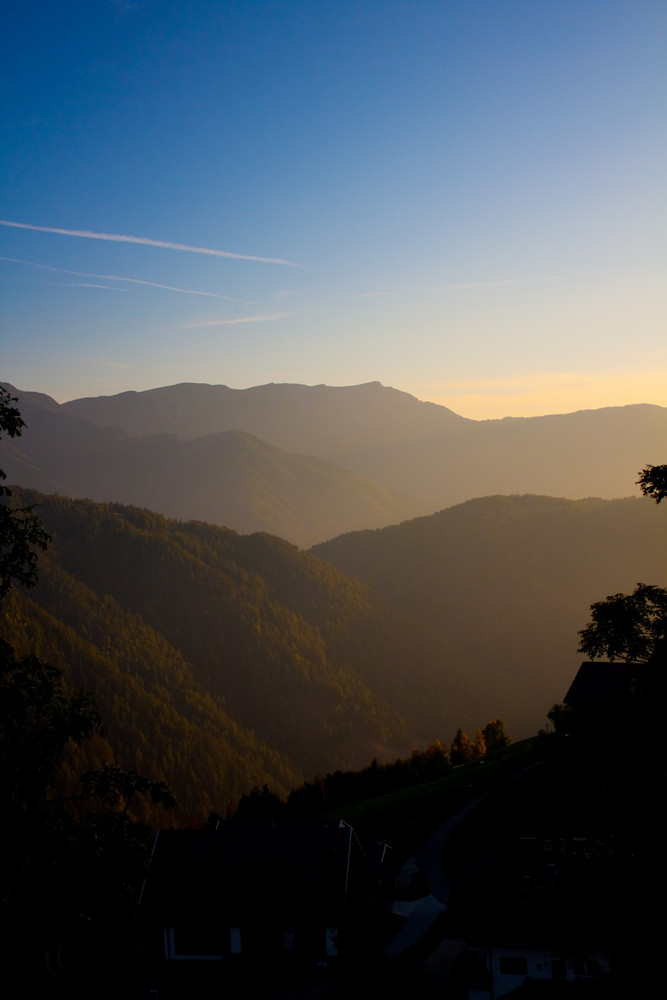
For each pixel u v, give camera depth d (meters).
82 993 17.17
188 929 36.41
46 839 12.18
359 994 31.25
